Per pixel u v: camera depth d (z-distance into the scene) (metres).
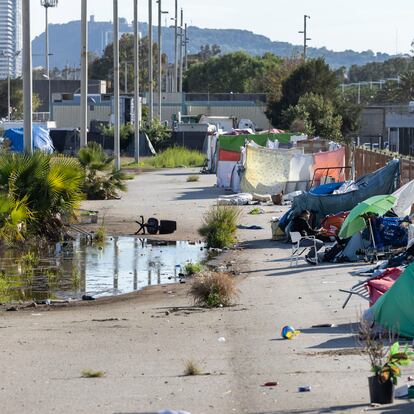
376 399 19.00
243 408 19.00
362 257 43.50
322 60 175.50
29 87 64.25
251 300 34.84
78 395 20.45
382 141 156.12
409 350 24.03
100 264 47.38
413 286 26.22
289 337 26.80
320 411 18.55
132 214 69.00
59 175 56.97
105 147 157.12
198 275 36.25
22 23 64.25
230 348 25.73
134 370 23.14
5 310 35.09
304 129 148.50
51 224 57.03
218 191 87.56
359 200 52.94
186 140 158.38
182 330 28.98
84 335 28.53
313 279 39.22
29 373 23.03
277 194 75.06
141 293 38.91
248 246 52.31
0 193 54.34
